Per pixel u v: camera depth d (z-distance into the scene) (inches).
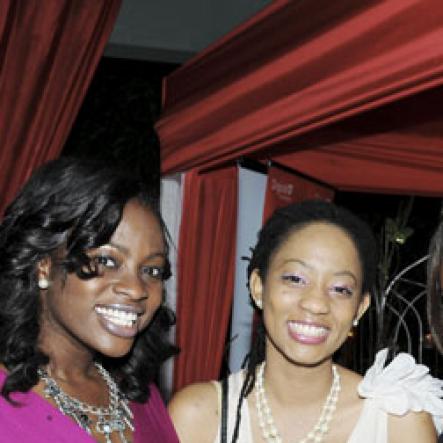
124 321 61.7
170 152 144.5
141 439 67.8
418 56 88.0
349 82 99.3
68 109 119.3
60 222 58.7
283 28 114.0
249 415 81.3
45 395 61.7
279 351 79.4
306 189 166.4
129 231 61.4
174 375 152.0
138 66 227.8
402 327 211.9
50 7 115.3
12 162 115.0
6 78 114.3
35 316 60.9
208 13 197.8
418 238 229.1
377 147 175.9
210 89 133.1
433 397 78.4
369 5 95.5
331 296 76.5
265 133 118.3
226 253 156.5
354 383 81.1
